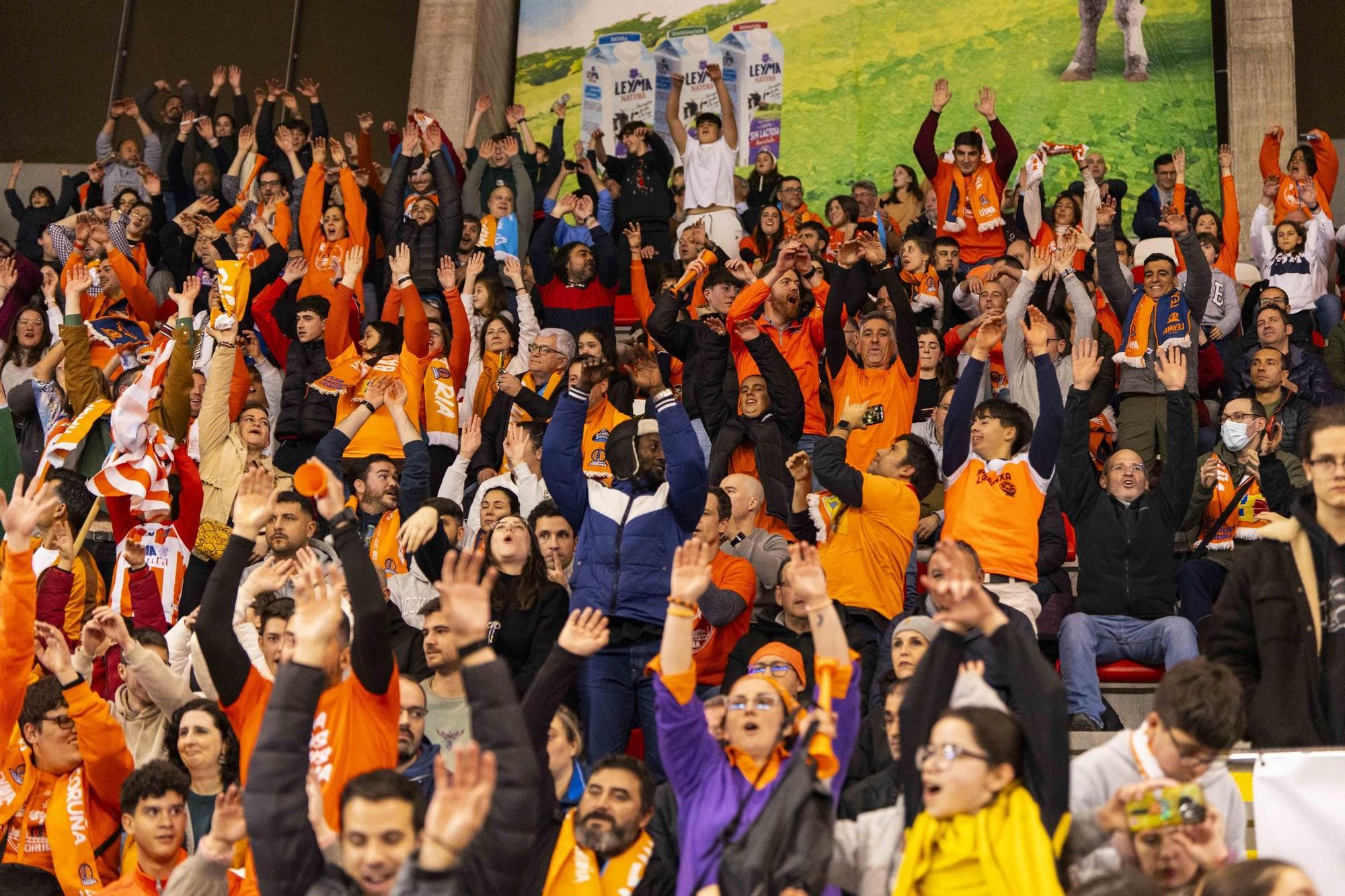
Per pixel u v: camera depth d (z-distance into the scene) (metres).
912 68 12.89
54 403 9.08
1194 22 12.34
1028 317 8.10
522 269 10.55
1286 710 4.06
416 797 3.50
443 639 5.32
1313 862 3.89
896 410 7.77
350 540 4.18
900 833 3.70
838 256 7.99
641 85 13.44
